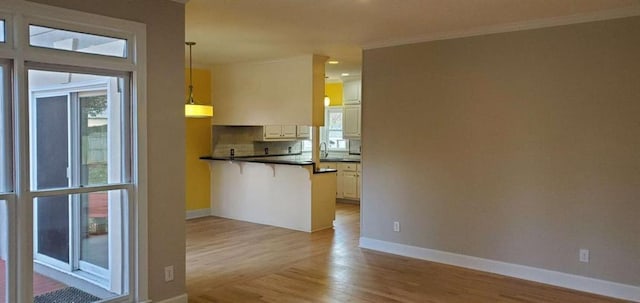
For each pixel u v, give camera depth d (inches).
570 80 174.6
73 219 134.3
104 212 140.3
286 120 281.4
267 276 190.1
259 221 297.9
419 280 185.6
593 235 171.9
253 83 298.2
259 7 163.5
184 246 155.6
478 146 197.6
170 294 152.1
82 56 131.0
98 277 139.6
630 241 164.9
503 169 191.6
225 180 316.2
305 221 275.0
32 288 126.0
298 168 276.7
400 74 219.6
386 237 228.5
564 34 175.2
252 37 215.0
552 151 179.5
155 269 147.8
